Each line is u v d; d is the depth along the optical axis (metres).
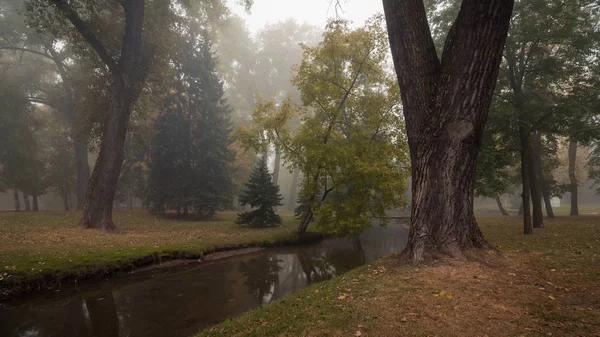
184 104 27.89
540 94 15.53
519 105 13.76
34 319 6.49
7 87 26.23
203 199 25.77
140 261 10.73
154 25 20.06
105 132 17.22
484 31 6.09
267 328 4.22
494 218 26.31
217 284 9.23
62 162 33.41
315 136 15.64
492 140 13.81
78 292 8.25
